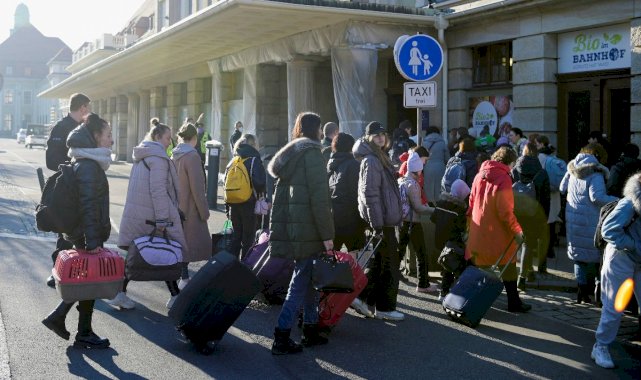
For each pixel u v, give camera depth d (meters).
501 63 14.42
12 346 5.69
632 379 5.23
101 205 5.81
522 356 5.75
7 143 82.31
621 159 8.20
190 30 16.89
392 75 18.31
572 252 7.44
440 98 15.45
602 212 5.70
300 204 5.63
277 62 19.41
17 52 125.94
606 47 12.25
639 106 11.37
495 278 6.68
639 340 6.30
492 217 7.07
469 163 9.12
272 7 13.71
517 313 7.21
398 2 17.03
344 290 5.64
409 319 6.95
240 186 8.46
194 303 5.55
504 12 13.67
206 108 26.50
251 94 21.14
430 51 9.23
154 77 31.33
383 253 6.82
